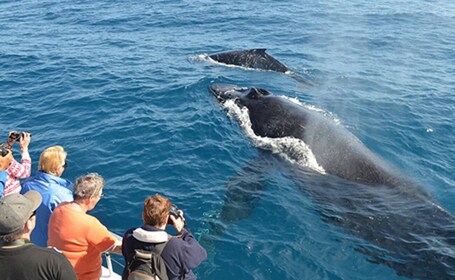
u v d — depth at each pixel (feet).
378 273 28.45
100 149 41.96
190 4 116.88
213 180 37.47
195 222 32.24
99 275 20.48
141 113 49.24
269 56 68.64
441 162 42.29
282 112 46.01
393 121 50.26
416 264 29.04
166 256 17.80
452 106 54.49
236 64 68.80
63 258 15.66
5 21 101.71
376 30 94.07
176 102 52.49
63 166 23.36
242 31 92.38
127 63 68.44
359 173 38.04
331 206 34.50
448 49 80.74
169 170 38.58
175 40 84.53
